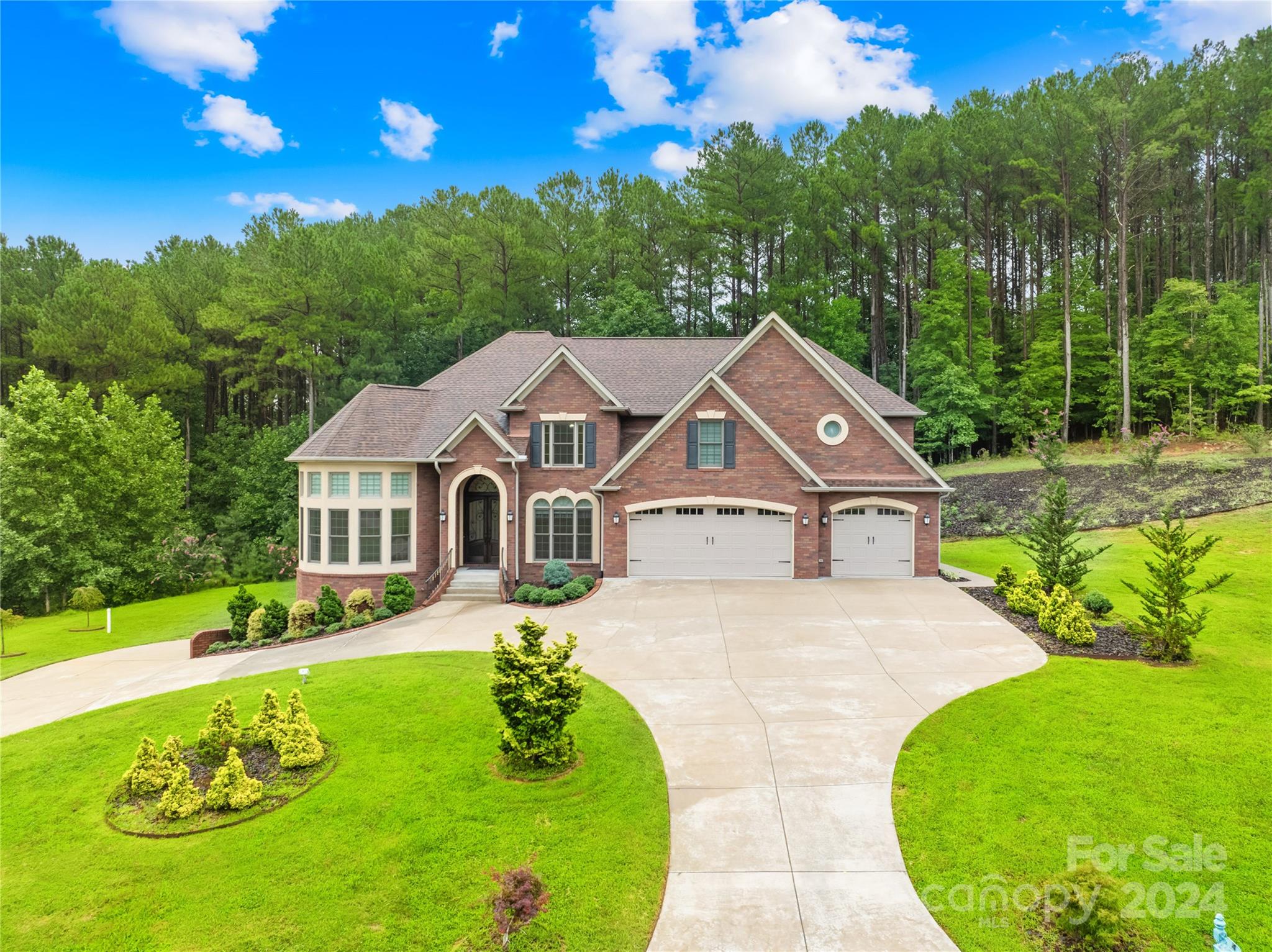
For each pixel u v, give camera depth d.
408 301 44.59
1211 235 45.47
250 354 44.25
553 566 22.16
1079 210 48.12
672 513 22.52
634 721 11.77
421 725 12.05
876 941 6.92
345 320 42.41
